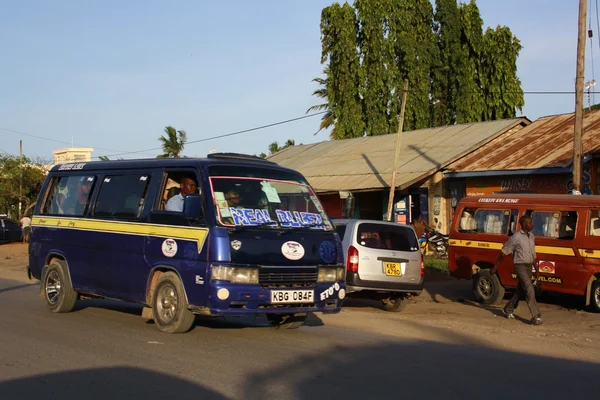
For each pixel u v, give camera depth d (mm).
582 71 14172
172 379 5977
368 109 33125
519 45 33719
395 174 19938
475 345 8391
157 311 8250
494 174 19031
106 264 9102
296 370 6430
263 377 6109
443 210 21719
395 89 32781
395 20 33062
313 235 8219
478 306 12641
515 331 9562
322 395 5543
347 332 9164
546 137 20266
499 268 12648
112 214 9148
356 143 29422
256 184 8242
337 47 33375
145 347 7402
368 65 33219
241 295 7395
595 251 11156
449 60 33844
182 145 39844
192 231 7746
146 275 8375
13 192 40562
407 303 13055
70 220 9945
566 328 9938
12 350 7246
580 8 14219
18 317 9781
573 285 11430
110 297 9109
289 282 7785
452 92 33719
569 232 11641
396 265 11531
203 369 6371
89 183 9828
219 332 8555
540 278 11914
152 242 8305
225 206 7770
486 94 34062
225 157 8531
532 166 17828
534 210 12258
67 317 9797
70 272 9883
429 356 7391
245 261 7504
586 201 11531
